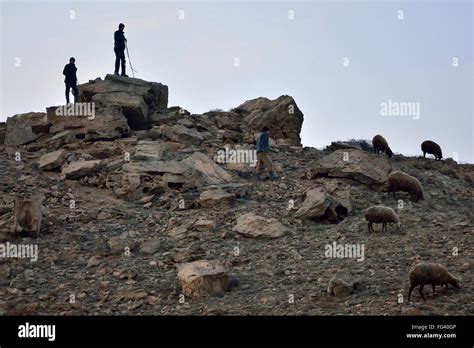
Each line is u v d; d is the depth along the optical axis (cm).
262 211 1884
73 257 1581
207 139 2572
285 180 2173
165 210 1927
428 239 1616
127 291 1370
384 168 2177
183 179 2084
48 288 1405
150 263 1541
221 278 1371
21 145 2548
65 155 2277
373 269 1441
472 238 1595
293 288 1370
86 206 1923
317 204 1841
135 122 2703
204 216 1842
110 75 2791
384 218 1681
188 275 1366
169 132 2534
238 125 2797
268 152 2219
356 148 2572
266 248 1633
